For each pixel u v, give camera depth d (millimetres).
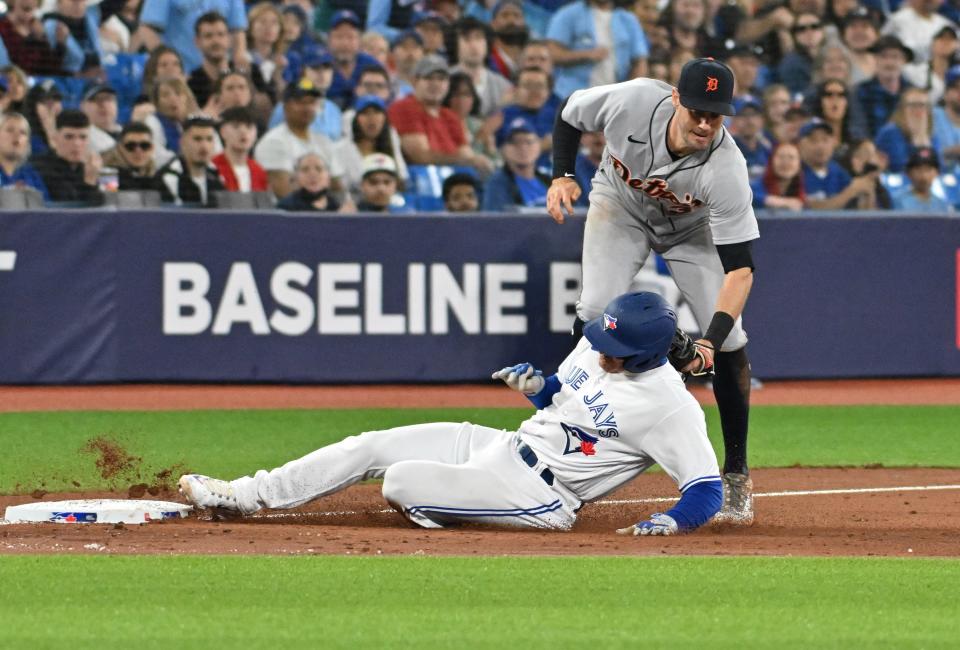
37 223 33875
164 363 34594
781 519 18406
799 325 36875
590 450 15695
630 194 18297
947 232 37438
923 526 17719
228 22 39688
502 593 11898
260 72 40219
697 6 44000
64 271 34062
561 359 36125
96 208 35125
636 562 13461
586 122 17875
